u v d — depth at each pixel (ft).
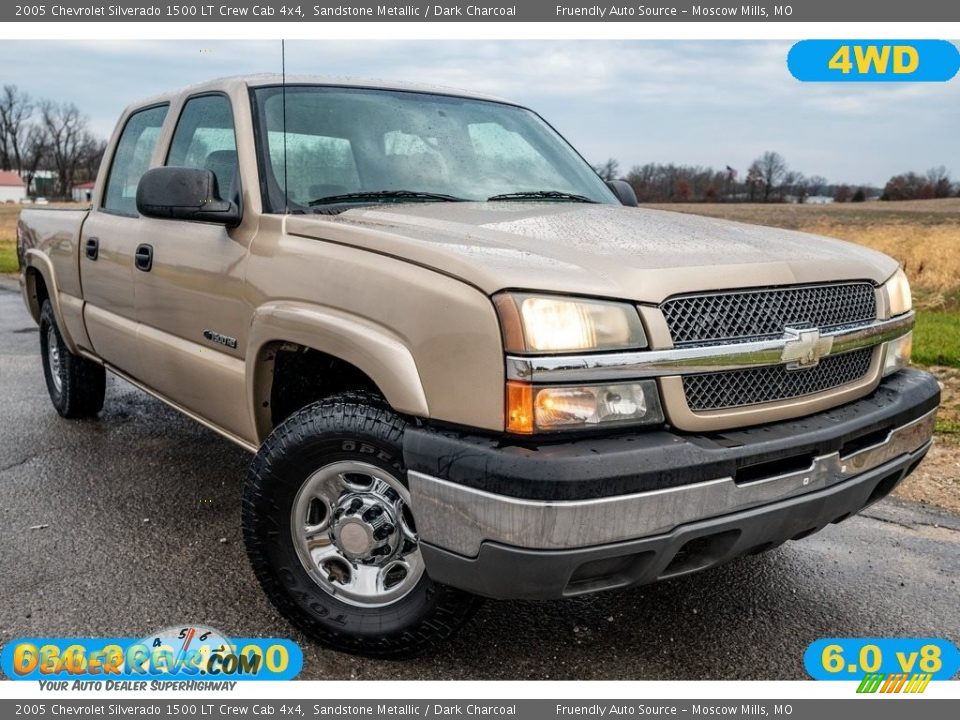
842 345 8.49
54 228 16.26
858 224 119.65
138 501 13.00
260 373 9.70
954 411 18.61
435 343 7.39
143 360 12.73
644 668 8.79
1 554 11.06
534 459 6.79
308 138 10.73
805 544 11.83
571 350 7.04
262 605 9.91
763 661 8.93
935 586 10.59
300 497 8.78
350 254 8.47
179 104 12.78
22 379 21.39
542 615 9.77
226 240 10.36
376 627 8.51
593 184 12.94
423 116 11.94
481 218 9.37
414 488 7.47
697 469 7.13
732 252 8.48
